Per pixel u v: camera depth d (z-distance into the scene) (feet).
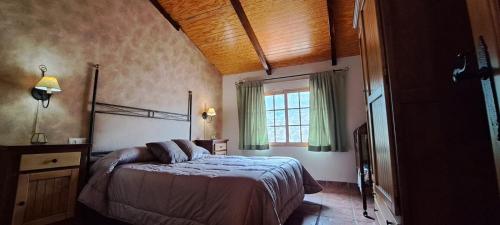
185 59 13.99
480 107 3.25
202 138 15.26
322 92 14.66
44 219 6.33
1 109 6.61
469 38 3.41
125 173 7.46
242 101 16.84
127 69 10.35
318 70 15.37
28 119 7.13
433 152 3.38
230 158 10.73
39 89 7.33
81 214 7.23
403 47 3.65
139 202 6.76
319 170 14.61
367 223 8.10
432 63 3.50
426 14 3.62
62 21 8.06
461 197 3.24
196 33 13.88
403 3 3.74
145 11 11.39
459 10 3.51
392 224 3.95
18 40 6.97
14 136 6.82
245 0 11.16
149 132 11.32
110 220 7.62
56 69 7.84
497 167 1.86
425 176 3.38
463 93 3.32
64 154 6.88
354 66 14.39
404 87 3.56
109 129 9.50
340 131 14.01
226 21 12.78
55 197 6.62
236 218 5.25
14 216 5.74
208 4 11.70
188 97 14.15
